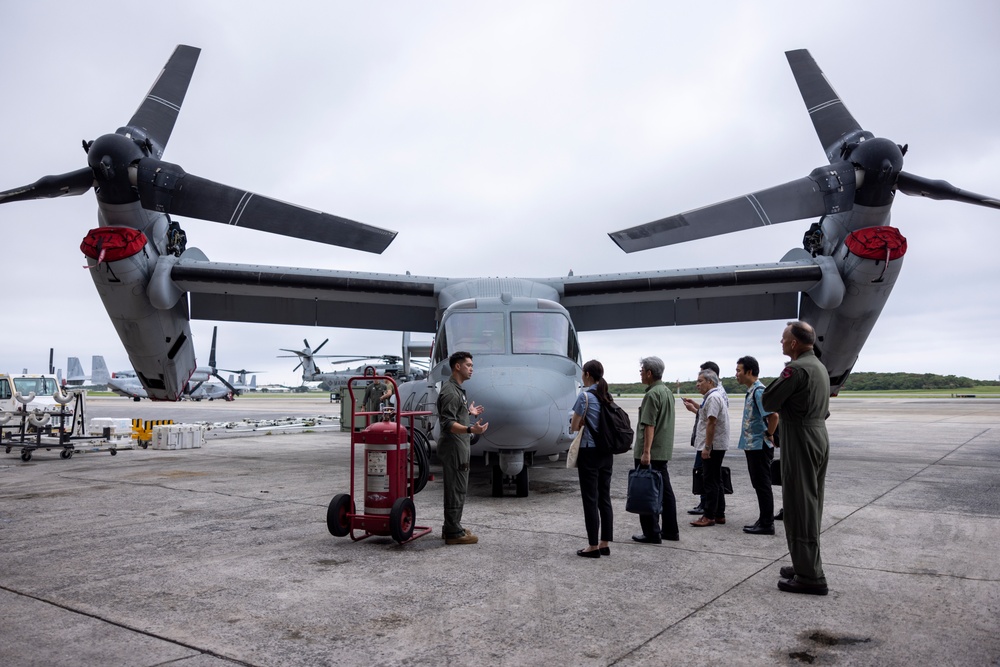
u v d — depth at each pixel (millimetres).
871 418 25344
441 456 5480
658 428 5621
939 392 88812
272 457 12648
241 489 8445
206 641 3314
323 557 5016
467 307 8906
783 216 10680
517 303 8969
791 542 4145
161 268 10914
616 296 12383
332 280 11617
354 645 3270
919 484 8641
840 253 11055
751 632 3445
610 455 5086
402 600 3980
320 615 3711
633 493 5266
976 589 4188
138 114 11156
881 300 11117
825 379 4191
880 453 12547
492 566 4762
